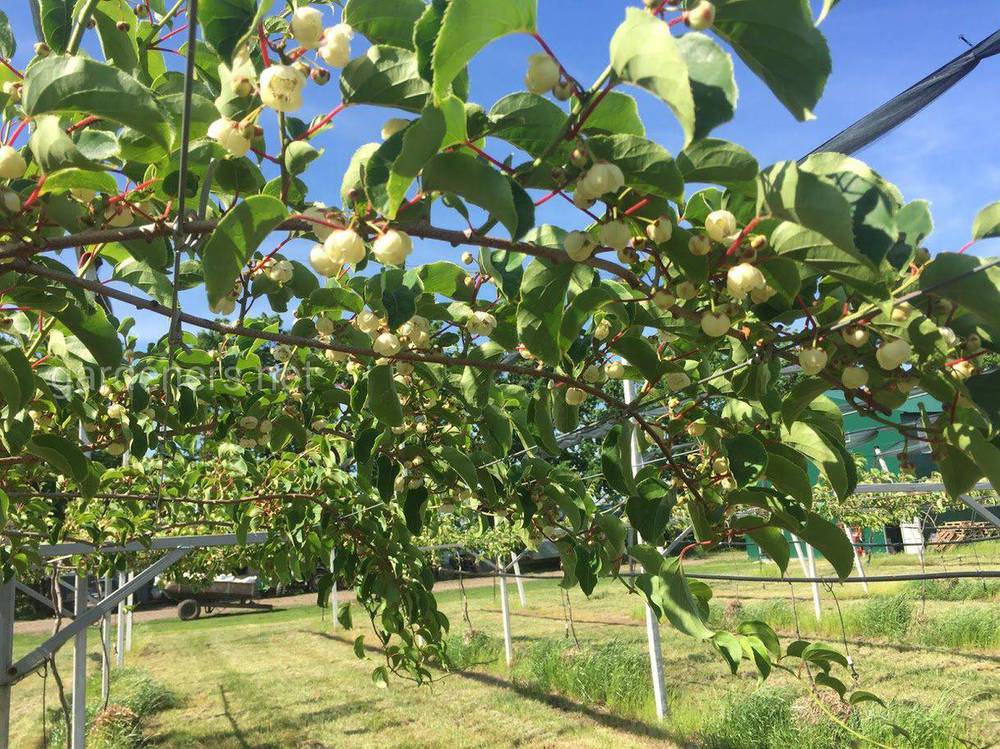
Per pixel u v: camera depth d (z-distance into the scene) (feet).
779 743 19.92
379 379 6.23
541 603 64.80
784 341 5.03
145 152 4.33
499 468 9.52
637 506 6.56
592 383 6.95
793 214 3.78
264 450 14.90
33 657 14.33
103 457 14.76
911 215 4.33
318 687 34.58
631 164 3.88
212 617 77.25
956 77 7.51
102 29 5.11
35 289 5.33
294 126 4.79
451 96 3.47
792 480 6.00
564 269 4.92
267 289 6.10
